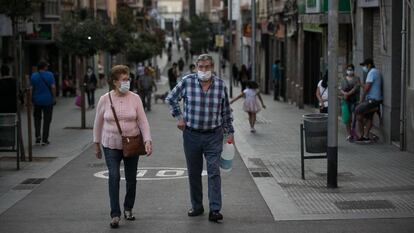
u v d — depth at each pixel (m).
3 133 16.03
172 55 122.31
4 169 16.28
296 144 20.59
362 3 21.89
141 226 10.55
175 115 10.95
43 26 40.72
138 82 35.47
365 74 20.52
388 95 19.25
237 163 16.92
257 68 55.41
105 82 65.94
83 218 11.16
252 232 10.08
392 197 12.23
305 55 36.69
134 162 10.77
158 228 10.41
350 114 20.20
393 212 11.08
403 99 18.03
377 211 11.17
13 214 11.54
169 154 19.02
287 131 24.33
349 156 17.38
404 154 17.55
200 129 10.79
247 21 62.47
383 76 19.67
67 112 33.91
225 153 11.05
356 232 9.95
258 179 14.49
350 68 20.30
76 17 31.19
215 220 10.68
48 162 17.39
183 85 10.88
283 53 44.59
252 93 23.97
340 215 10.95
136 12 89.06
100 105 10.64
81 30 26.86
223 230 10.22
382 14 19.52
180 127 10.95
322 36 31.55
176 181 14.53
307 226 10.34
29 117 17.58
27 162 17.34
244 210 11.53
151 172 15.80
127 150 10.41
